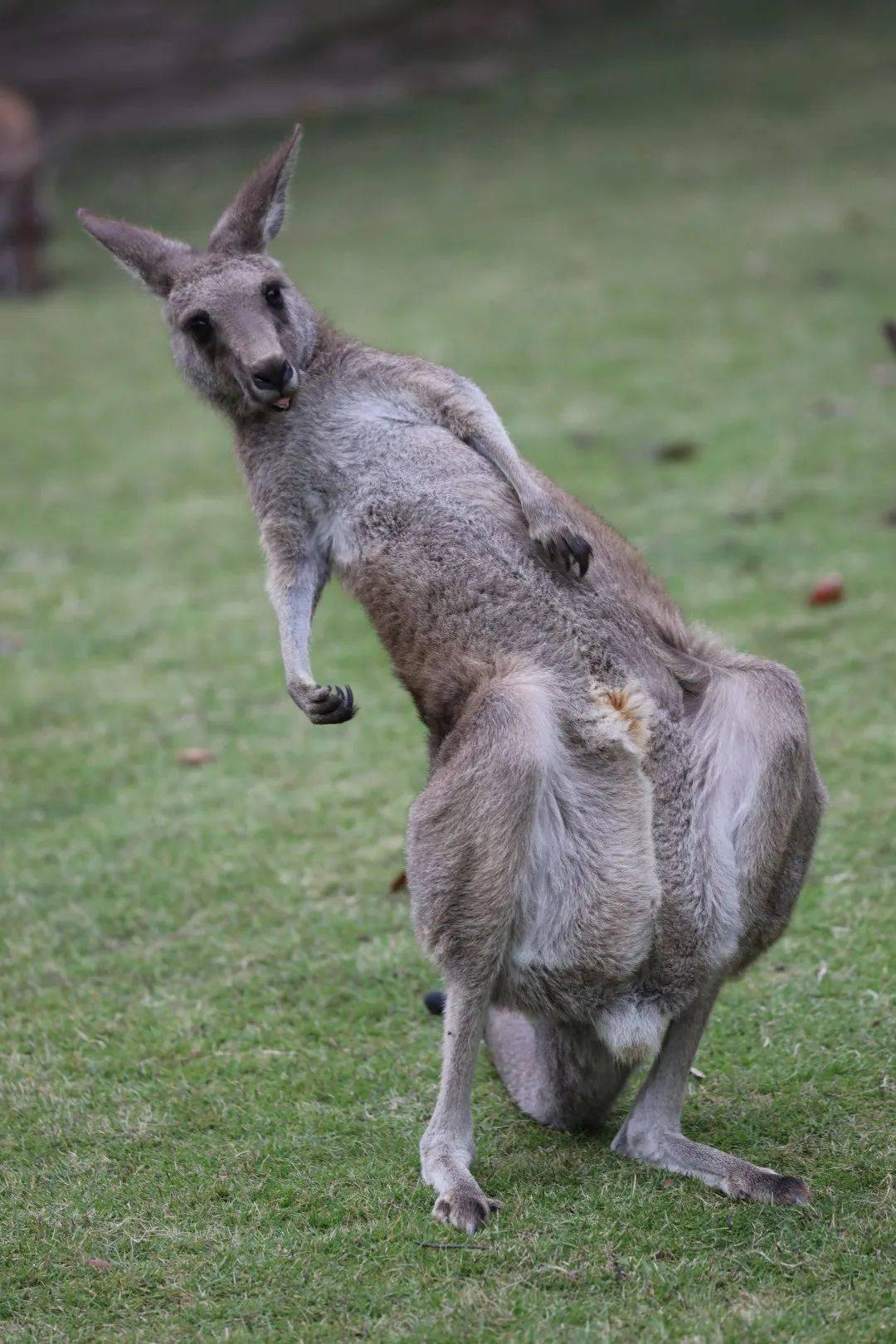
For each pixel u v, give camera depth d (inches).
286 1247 369.1
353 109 2151.8
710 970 392.8
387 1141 414.6
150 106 2290.8
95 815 629.9
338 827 602.9
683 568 799.7
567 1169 396.8
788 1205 368.5
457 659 414.3
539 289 1341.0
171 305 479.2
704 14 2351.1
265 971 511.2
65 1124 433.1
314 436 451.8
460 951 383.9
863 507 849.5
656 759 397.4
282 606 446.9
